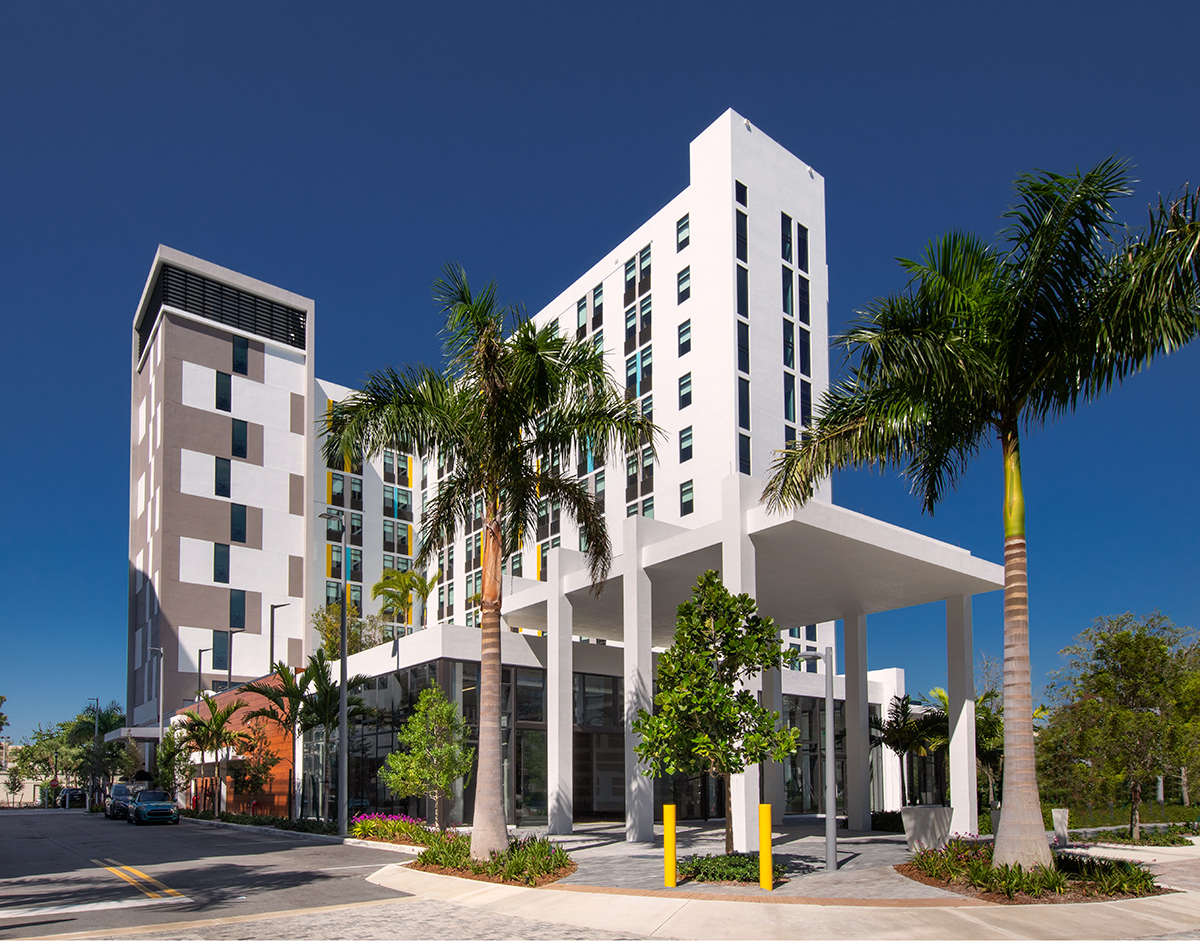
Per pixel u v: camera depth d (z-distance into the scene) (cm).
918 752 4097
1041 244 1463
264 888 1620
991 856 1518
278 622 6756
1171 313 1399
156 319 6994
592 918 1279
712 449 4497
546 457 2055
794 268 4984
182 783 5066
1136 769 2402
